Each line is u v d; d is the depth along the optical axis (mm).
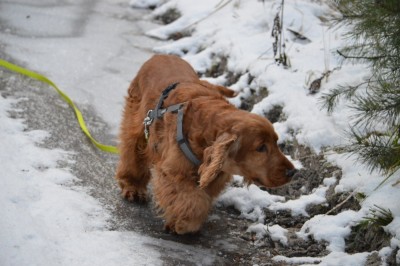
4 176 6188
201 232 6109
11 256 5066
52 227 5621
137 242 5672
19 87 8461
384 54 5812
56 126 7676
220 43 9336
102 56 9664
